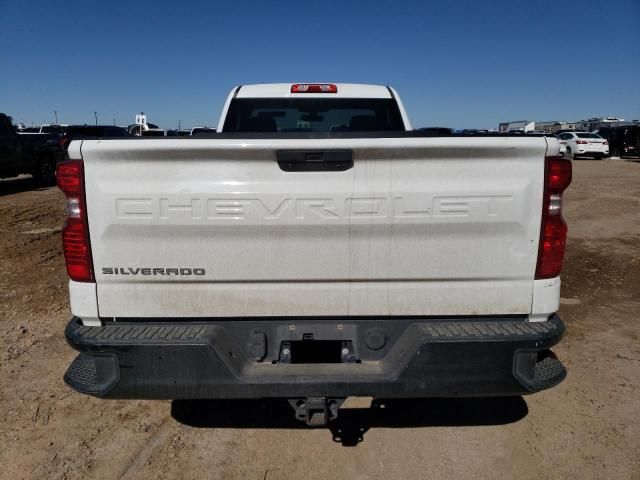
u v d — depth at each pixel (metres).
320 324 2.48
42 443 2.98
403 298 2.44
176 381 2.36
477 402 3.43
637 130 28.91
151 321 2.48
